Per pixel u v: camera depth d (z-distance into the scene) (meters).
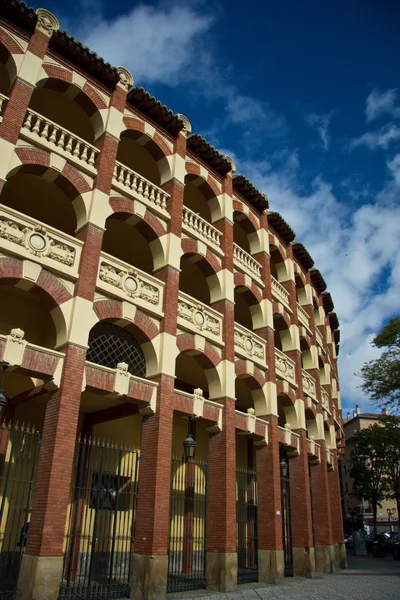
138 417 20.02
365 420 69.38
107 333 15.93
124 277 15.38
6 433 15.15
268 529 18.80
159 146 18.84
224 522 16.23
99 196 15.39
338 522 29.05
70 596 12.06
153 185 17.62
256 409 20.69
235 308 25.34
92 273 14.29
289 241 27.28
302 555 21.19
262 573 18.28
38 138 14.48
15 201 17.80
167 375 15.39
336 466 30.22
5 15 15.04
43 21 15.79
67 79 16.12
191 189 22.22
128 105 18.11
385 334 28.08
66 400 12.53
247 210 23.58
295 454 22.78
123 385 14.18
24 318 16.44
